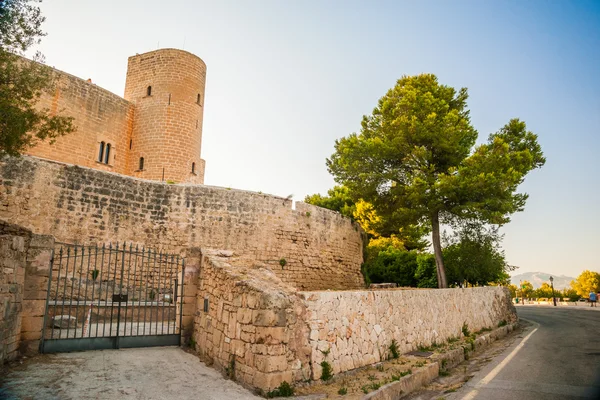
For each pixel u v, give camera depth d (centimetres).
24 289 817
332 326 795
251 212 2005
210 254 998
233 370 726
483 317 1662
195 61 3175
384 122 2327
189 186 1862
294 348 698
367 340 892
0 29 909
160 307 1307
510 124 2384
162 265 1711
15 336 773
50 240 863
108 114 2811
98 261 1565
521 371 903
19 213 1433
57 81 2447
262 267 942
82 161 2591
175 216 1800
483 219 2081
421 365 892
